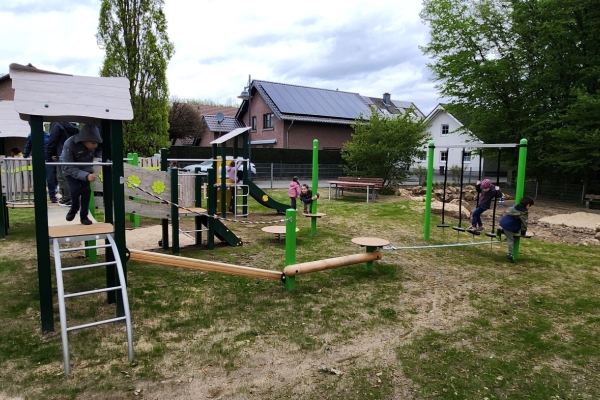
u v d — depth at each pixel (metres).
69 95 3.89
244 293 5.35
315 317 4.64
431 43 17.66
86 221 4.64
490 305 5.16
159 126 18.75
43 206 3.91
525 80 16.58
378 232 9.69
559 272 6.67
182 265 4.83
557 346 4.06
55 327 4.19
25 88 3.70
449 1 17.20
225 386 3.24
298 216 11.76
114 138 4.17
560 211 13.91
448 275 6.39
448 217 11.90
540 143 16.22
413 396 3.16
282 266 6.66
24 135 8.47
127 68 17.78
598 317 4.83
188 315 4.59
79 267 3.70
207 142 36.97
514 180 19.52
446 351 3.90
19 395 3.05
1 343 3.85
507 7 16.53
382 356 3.78
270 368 3.53
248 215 11.91
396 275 6.31
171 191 7.29
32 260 6.50
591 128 14.51
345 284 5.82
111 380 3.27
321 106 31.42
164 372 3.41
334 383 3.31
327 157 29.86
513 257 7.27
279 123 29.50
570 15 14.88
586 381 3.45
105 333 4.08
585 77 14.91
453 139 37.22
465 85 17.16
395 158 17.56
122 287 3.74
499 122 17.09
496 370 3.57
